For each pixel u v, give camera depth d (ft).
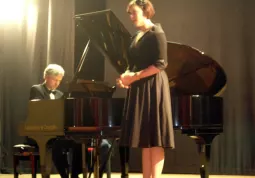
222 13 29.09
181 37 29.81
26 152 20.40
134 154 29.99
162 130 13.41
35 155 20.58
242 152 28.32
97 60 30.42
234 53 28.76
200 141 17.30
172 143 13.44
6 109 31.81
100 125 16.61
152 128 13.44
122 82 13.91
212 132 17.28
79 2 31.17
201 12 29.50
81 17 16.67
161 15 30.22
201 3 29.53
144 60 13.76
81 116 16.76
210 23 29.27
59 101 17.42
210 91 18.92
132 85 13.89
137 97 13.67
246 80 28.48
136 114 13.60
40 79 31.68
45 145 17.75
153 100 13.53
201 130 17.11
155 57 13.47
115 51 17.35
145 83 13.65
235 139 28.50
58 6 31.48
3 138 31.68
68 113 17.07
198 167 28.86
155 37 13.51
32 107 18.13
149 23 14.03
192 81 18.52
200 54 16.74
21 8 31.96
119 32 16.35
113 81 30.35
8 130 31.68
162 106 13.52
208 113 16.96
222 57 28.96
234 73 28.71
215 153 28.68
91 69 30.42
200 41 29.43
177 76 18.26
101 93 18.83
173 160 29.35
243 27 28.71
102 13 15.99
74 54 31.09
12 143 31.58
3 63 32.01
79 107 16.83
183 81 18.56
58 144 20.89
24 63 31.86
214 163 28.66
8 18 32.09
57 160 21.01
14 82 31.86
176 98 16.94
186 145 29.17
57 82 21.63
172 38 29.96
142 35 13.93
